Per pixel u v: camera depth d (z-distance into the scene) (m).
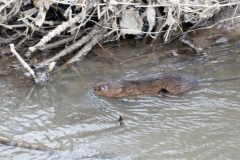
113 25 7.27
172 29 7.44
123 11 7.29
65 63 6.94
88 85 6.24
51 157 4.57
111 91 5.87
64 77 6.51
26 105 5.70
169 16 7.14
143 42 7.71
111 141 4.85
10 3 7.25
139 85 5.93
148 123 5.24
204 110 5.49
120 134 5.00
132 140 4.87
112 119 5.36
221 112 5.43
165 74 6.18
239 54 7.06
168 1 7.13
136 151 4.65
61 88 6.18
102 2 7.36
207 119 5.28
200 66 6.69
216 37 7.69
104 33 7.52
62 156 4.57
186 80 6.02
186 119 5.30
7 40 7.54
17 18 7.61
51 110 5.58
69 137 4.95
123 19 7.36
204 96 5.82
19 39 7.62
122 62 6.98
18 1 7.18
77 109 5.61
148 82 5.96
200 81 6.18
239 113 5.39
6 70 6.73
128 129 5.11
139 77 6.14
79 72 6.67
